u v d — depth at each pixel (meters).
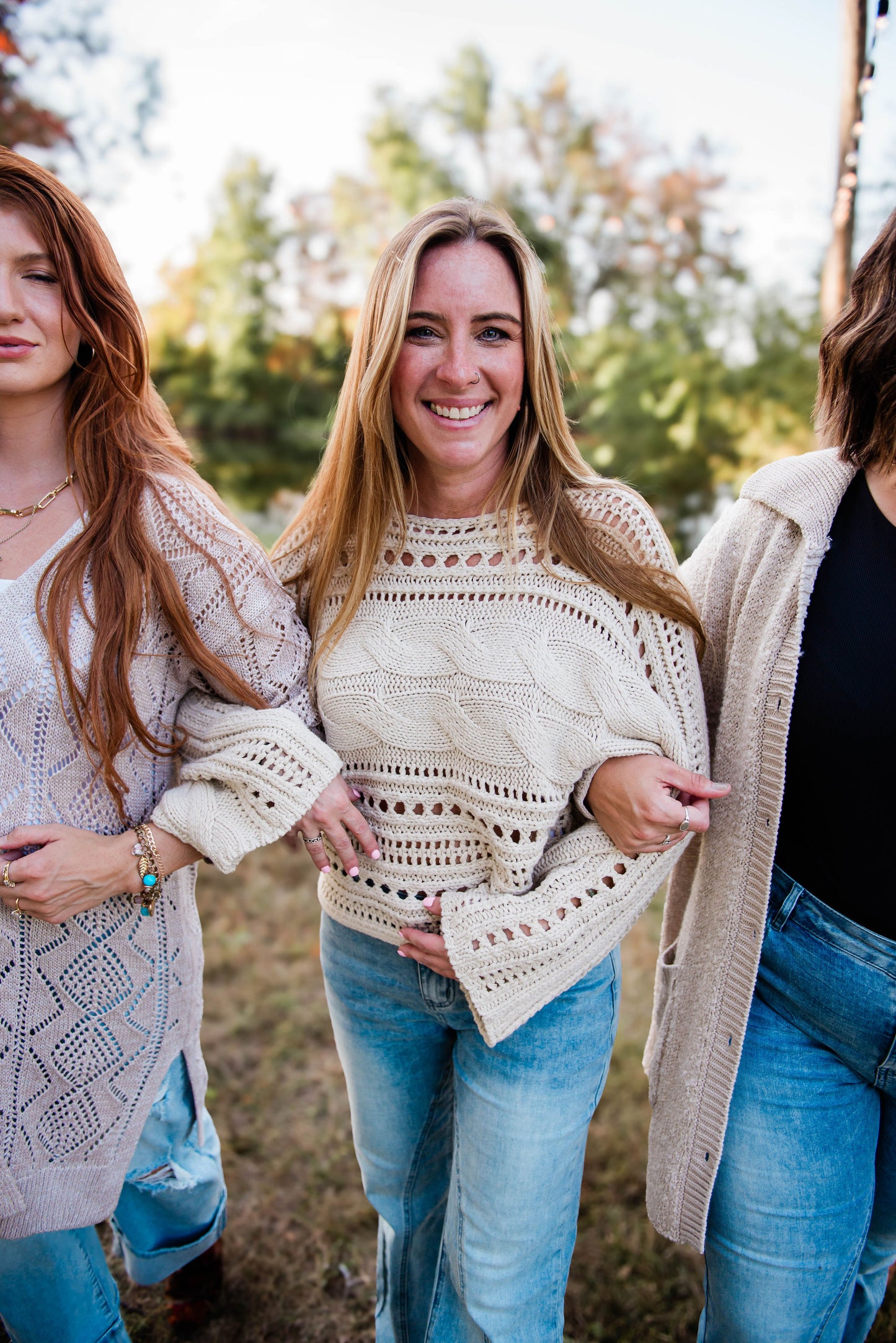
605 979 1.56
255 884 3.84
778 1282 1.45
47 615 1.33
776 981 1.46
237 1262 2.17
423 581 1.49
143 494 1.42
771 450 6.41
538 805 1.43
